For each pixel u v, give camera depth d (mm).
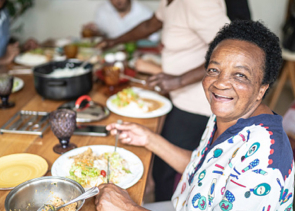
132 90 1792
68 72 1849
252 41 900
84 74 1686
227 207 872
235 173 888
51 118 1203
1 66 2262
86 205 961
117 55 2381
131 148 1314
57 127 1194
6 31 2410
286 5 4414
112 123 1493
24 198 914
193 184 1041
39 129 1373
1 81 1564
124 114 1584
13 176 1050
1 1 2320
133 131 1324
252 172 850
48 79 1614
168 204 1434
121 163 1124
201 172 1018
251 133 919
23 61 2336
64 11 4695
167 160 1348
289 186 901
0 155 1189
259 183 833
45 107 1647
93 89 1971
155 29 2379
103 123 1506
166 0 1899
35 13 4699
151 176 2121
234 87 901
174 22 1754
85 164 1072
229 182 896
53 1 4645
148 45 3047
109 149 1241
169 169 1963
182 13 1686
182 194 1178
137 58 2525
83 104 1638
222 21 1538
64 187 947
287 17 4449
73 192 931
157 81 1773
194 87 1809
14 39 4551
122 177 1077
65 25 4770
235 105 927
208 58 1071
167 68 1898
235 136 963
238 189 861
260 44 896
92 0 4625
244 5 1634
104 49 2627
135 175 1095
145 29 2398
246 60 888
